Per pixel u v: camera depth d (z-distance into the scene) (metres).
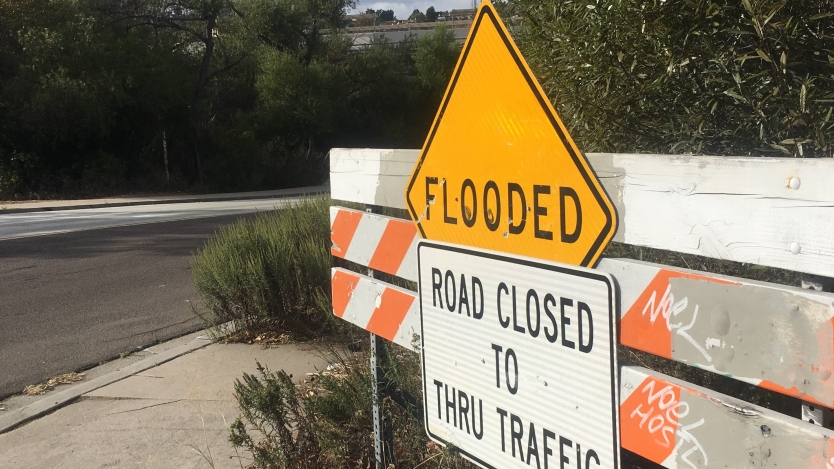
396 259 2.89
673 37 2.46
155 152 29.70
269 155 33.84
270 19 35.72
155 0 30.70
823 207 1.37
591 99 2.87
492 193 2.28
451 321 2.47
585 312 1.91
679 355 1.66
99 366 5.88
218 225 15.46
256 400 3.38
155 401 4.83
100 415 4.65
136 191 27.67
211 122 32.72
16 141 25.03
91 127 25.95
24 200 23.55
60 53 24.88
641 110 2.72
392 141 41.69
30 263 10.73
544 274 2.04
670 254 2.70
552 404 2.05
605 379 1.86
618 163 1.81
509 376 2.22
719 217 1.57
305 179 34.50
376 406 3.18
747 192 1.51
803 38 2.19
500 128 2.22
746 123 2.36
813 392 1.39
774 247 1.46
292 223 7.15
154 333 6.79
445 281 2.49
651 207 1.73
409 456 3.26
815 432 1.40
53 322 7.29
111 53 26.05
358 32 58.31
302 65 35.81
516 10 4.12
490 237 2.31
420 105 44.97
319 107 35.44
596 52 2.74
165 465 3.86
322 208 7.45
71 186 25.53
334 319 5.64
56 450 4.16
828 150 2.06
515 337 2.18
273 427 3.54
